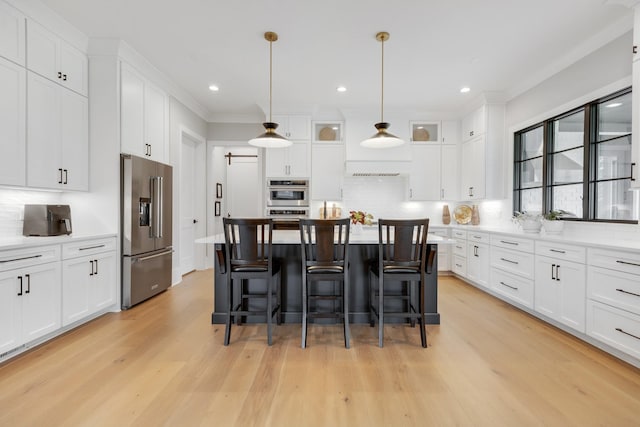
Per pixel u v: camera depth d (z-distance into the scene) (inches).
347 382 76.7
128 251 128.3
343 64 139.4
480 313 129.3
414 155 205.3
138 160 132.0
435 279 117.2
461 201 211.5
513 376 79.7
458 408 66.7
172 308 132.3
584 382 76.8
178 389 73.0
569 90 129.6
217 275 117.0
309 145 201.9
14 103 94.8
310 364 85.7
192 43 123.1
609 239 107.0
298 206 202.1
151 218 142.1
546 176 144.7
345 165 201.9
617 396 70.9
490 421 62.6
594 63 117.2
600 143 118.5
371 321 116.3
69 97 114.1
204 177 211.8
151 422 61.8
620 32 106.5
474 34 115.0
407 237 97.3
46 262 94.2
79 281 106.9
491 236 150.0
